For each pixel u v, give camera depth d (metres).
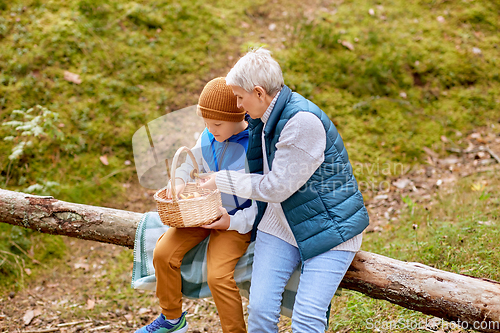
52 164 4.39
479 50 5.71
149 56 5.29
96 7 5.42
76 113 4.70
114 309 3.40
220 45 5.55
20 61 4.83
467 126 5.10
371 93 5.30
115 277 3.74
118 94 4.96
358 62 5.47
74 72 4.95
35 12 5.22
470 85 5.49
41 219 2.71
